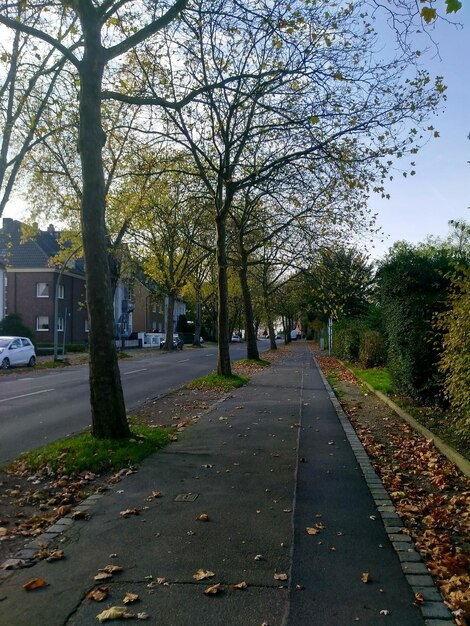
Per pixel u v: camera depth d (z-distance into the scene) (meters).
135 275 45.91
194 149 16.56
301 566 4.45
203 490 6.49
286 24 9.91
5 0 10.21
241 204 24.45
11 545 5.12
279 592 4.02
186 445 8.83
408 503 6.04
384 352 22.69
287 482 6.77
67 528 5.38
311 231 18.38
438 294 11.63
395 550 4.75
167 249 43.25
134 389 17.86
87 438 8.59
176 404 13.80
